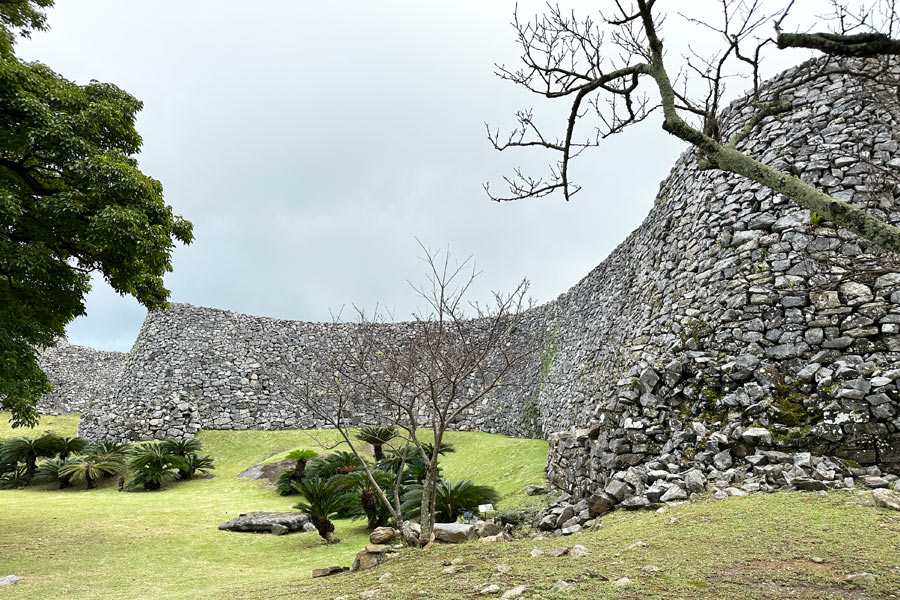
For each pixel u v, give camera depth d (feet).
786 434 27.22
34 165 34.86
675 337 38.52
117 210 31.73
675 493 25.48
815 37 12.82
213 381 98.43
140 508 52.44
